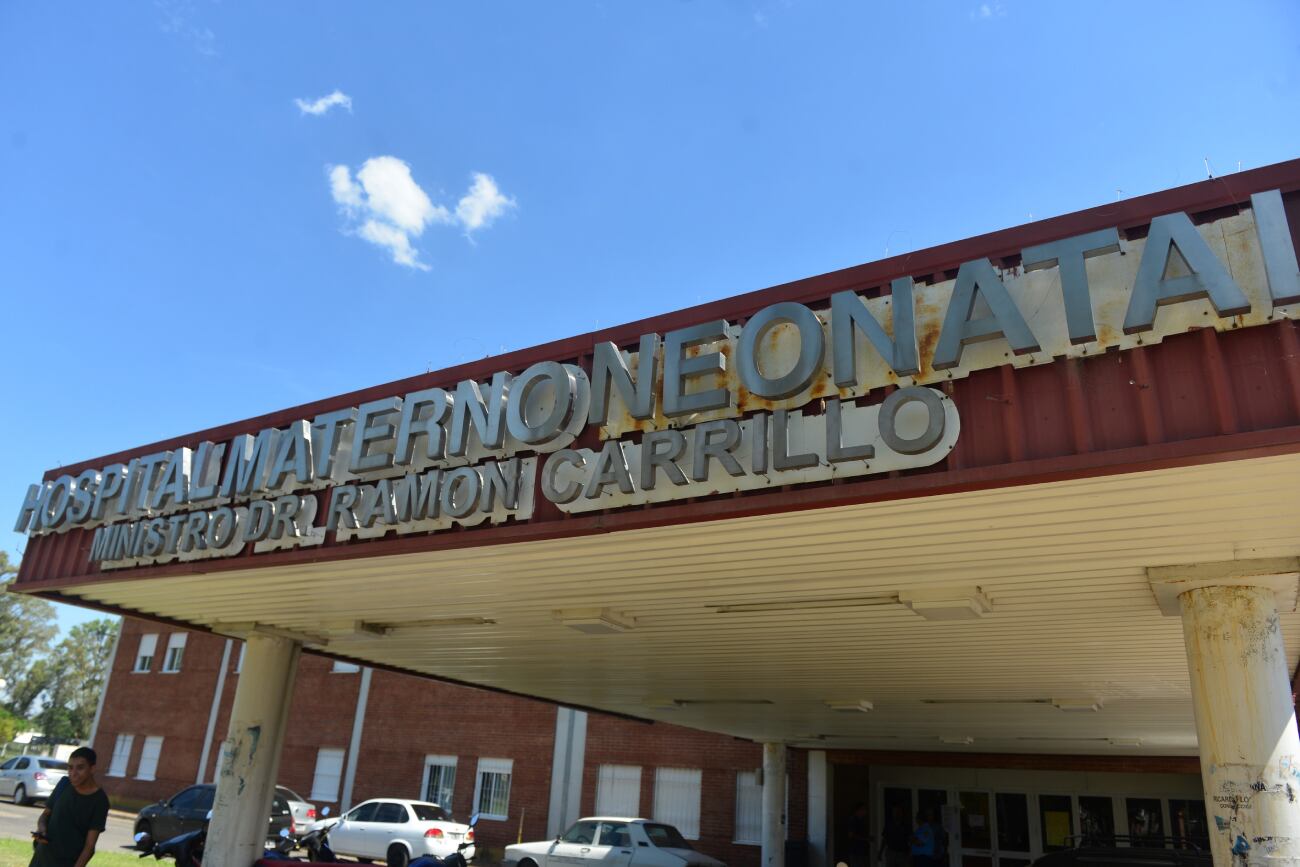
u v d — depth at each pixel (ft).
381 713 92.53
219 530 26.99
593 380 20.84
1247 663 20.20
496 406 22.21
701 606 28.30
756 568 23.63
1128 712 43.06
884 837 69.00
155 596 33.30
